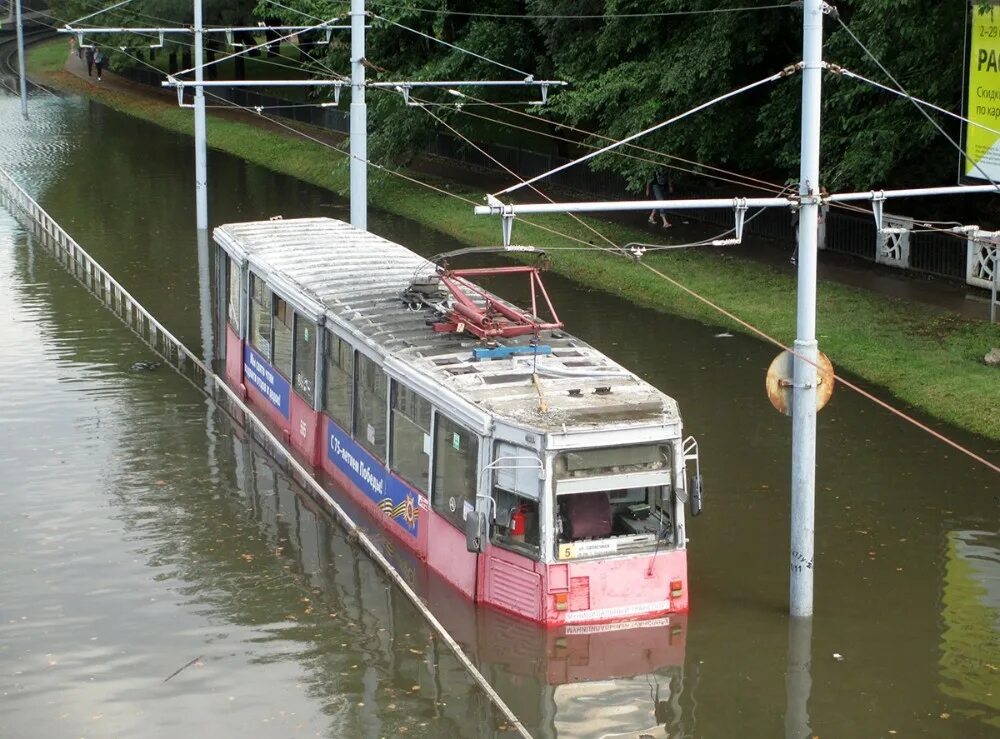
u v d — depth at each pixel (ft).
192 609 52.01
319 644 48.93
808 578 50.31
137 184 168.35
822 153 103.76
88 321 99.81
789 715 43.80
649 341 90.17
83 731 42.93
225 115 227.40
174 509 62.69
